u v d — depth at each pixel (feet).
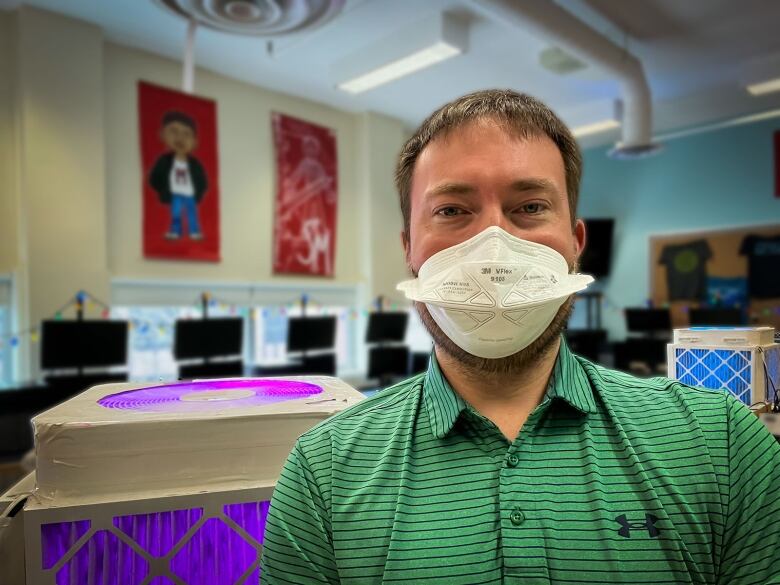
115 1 11.93
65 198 12.46
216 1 10.01
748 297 19.10
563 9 11.31
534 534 1.96
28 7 11.96
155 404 3.18
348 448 2.32
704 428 2.15
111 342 12.10
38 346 12.07
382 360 17.72
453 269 2.27
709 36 13.71
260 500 2.90
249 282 16.40
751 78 15.11
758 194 19.03
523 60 14.84
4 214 12.17
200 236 15.24
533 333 2.29
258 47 14.11
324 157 18.26
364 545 2.05
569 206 2.50
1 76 12.13
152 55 14.47
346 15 12.46
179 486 2.83
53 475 2.70
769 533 1.97
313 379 4.11
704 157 20.26
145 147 14.23
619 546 1.92
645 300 21.58
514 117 2.39
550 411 2.28
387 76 14.40
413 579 1.95
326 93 17.31
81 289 12.68
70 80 12.52
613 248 22.45
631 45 14.17
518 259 2.26
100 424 2.74
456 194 2.36
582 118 18.12
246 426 2.93
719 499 1.99
